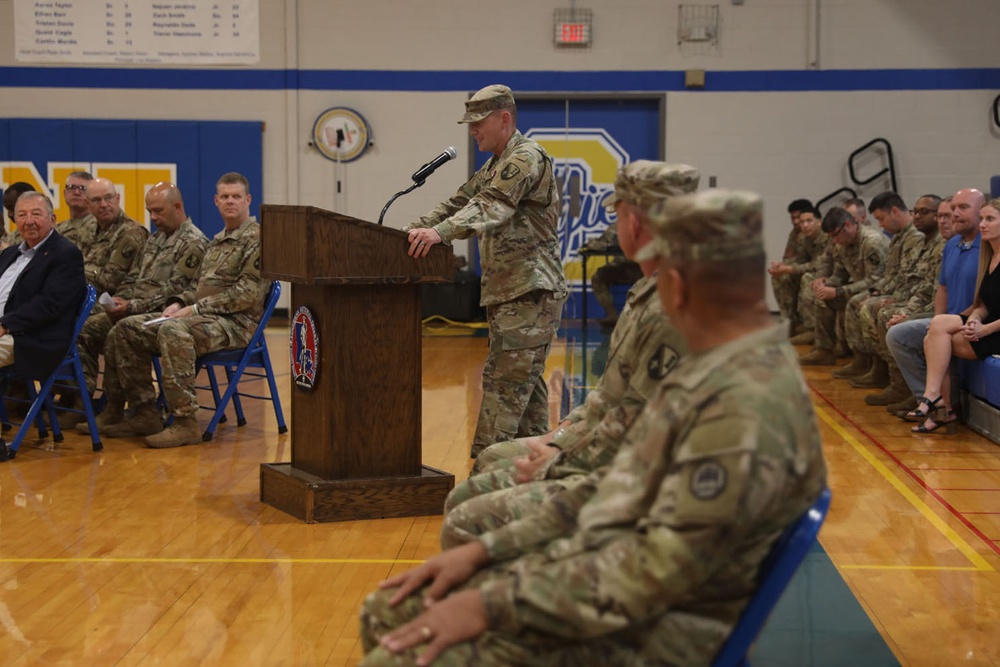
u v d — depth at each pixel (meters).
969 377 5.89
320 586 3.35
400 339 4.07
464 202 4.51
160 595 3.27
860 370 7.64
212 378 5.89
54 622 3.06
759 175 11.38
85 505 4.27
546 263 4.44
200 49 11.33
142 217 11.46
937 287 6.27
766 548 1.61
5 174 11.38
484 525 2.27
